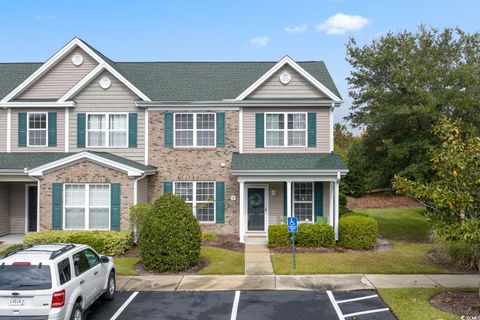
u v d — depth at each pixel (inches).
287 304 430.0
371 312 402.9
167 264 547.8
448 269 557.6
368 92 773.3
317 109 796.0
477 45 765.3
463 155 398.9
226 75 900.0
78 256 379.2
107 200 711.7
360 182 1401.3
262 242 733.9
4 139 812.6
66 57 822.5
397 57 772.0
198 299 447.8
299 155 786.2
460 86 716.7
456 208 393.1
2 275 319.3
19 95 819.4
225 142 803.4
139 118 807.7
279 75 796.6
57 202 706.2
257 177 728.3
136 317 395.5
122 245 649.0
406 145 741.9
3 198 796.6
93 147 804.6
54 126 808.3
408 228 882.8
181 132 810.2
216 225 800.3
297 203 798.5
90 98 805.2
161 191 804.0
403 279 511.8
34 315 312.2
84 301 365.4
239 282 506.0
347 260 606.5
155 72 919.7
